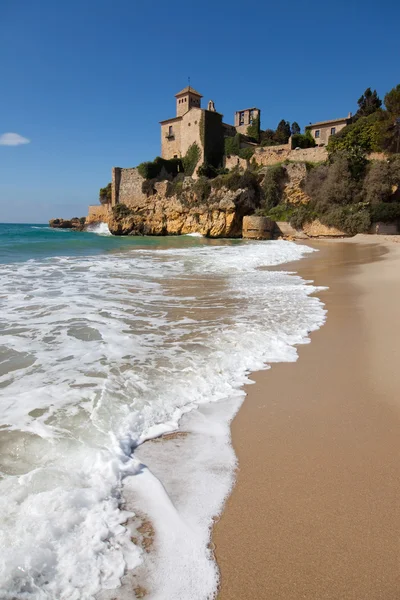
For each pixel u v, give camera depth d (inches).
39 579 78.9
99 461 117.6
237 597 79.0
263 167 2166.6
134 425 141.3
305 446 134.3
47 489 103.6
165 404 158.7
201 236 2097.7
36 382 171.6
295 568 86.3
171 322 283.1
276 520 100.2
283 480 116.3
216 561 87.4
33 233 2046.0
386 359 216.1
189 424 147.0
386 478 117.6
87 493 103.3
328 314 319.6
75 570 81.9
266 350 228.8
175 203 2305.6
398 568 86.7
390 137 1862.7
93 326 265.3
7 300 338.0
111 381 174.6
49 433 131.3
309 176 1934.1
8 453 119.4
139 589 79.7
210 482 114.7
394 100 1918.1
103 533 91.9
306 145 2420.0
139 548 89.4
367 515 102.3
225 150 2541.8
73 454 120.5
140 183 2529.5
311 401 167.5
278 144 2669.8
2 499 98.2
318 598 79.4
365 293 410.9
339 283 481.1
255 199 2074.3
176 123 2719.0
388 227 1636.3
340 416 154.9
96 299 356.8
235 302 361.4
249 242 1526.8
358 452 130.9
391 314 318.3
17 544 84.3
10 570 78.4
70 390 163.9
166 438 137.2
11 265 589.9
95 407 150.0
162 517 99.7
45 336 240.4
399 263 667.4
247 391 176.6
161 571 84.0
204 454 128.6
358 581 83.4
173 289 425.4
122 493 107.9
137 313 308.0
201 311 321.7
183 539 93.0
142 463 122.3
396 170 1681.8
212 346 229.5
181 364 199.6
